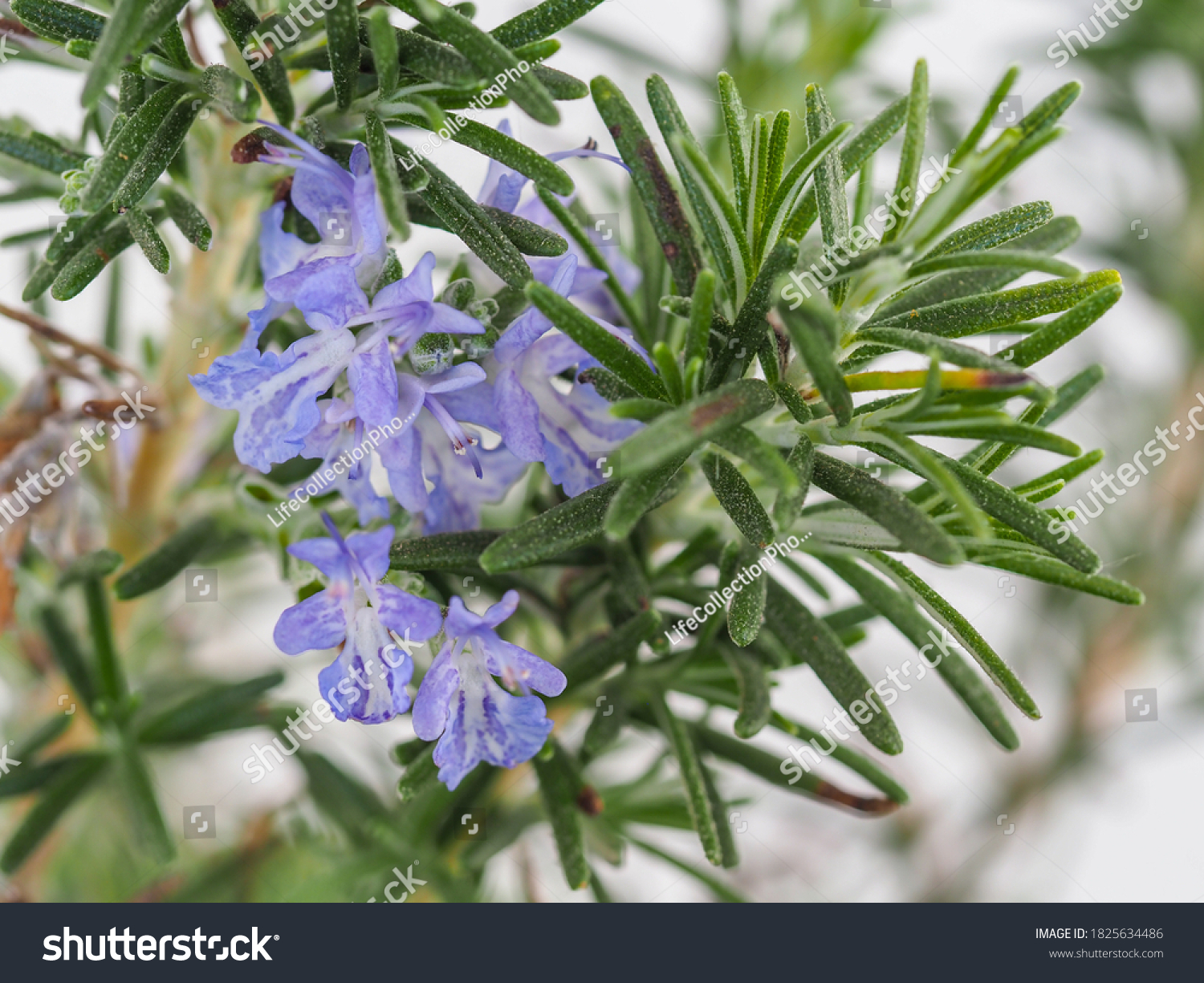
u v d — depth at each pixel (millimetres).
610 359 211
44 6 216
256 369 212
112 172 212
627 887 308
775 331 215
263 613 293
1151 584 325
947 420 209
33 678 279
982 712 225
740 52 284
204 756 294
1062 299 216
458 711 214
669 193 220
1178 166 310
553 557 232
